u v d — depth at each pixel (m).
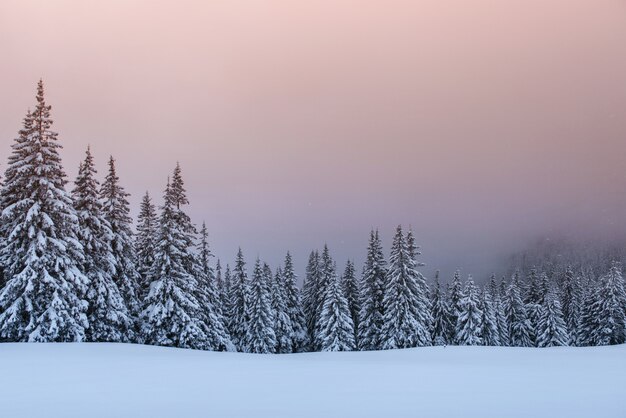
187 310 29.97
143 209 35.00
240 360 18.72
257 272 45.16
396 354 26.88
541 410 7.37
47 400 8.36
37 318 22.22
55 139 24.77
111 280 27.36
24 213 23.03
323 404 7.95
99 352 18.80
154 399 8.48
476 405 7.82
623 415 6.98
